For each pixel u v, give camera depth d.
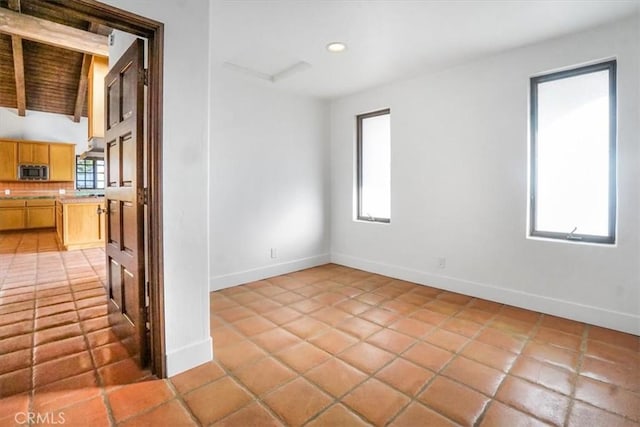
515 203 2.96
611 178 2.54
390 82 3.76
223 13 2.31
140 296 1.96
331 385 1.82
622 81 2.41
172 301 1.90
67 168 8.29
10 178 7.59
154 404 1.66
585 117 2.66
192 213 1.96
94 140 4.97
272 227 4.00
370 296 3.29
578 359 2.08
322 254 4.61
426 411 1.61
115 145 2.35
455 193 3.35
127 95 2.12
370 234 4.19
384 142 4.12
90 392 1.75
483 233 3.17
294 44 2.80
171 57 1.83
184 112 1.90
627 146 2.41
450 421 1.54
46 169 7.99
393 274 3.95
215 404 1.66
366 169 4.33
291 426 1.51
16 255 5.17
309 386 1.81
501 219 3.05
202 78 1.95
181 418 1.56
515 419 1.55
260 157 3.85
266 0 2.15
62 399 1.69
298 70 3.37
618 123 2.44
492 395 1.73
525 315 2.79
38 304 3.06
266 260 3.95
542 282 2.84
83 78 6.63
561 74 2.73
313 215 4.46
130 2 1.67
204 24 1.95
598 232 2.63
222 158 3.52
